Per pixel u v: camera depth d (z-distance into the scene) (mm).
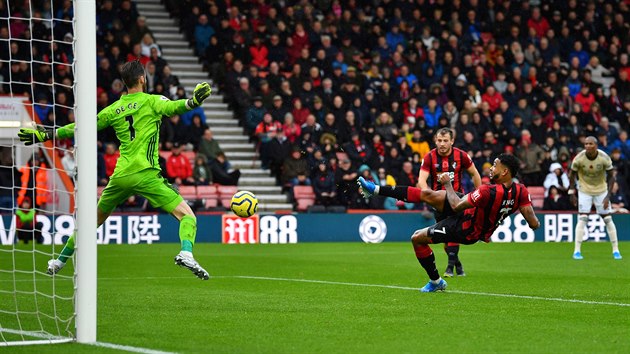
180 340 10766
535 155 39156
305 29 41625
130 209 34219
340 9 43844
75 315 10617
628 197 39250
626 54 46281
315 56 41406
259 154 38250
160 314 13188
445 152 18734
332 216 35594
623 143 41438
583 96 42844
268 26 41688
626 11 47969
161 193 13719
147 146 13734
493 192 14898
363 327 11883
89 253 10555
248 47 40438
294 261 24938
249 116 38750
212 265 23438
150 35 38844
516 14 45688
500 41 44750
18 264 23547
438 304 14484
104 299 15188
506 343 10641
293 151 37094
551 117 41094
